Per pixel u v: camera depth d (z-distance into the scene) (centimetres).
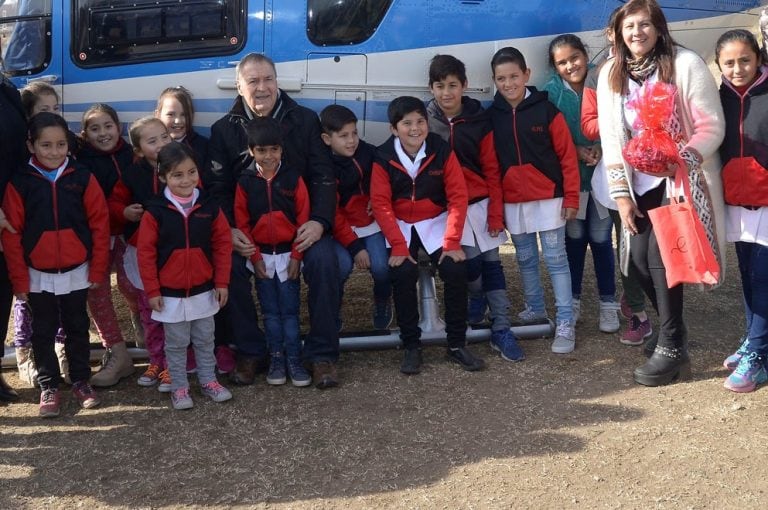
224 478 331
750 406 379
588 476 327
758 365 393
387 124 463
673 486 319
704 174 374
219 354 429
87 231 384
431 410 384
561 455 342
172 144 373
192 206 377
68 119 460
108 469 339
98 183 390
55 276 377
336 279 408
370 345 449
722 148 381
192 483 328
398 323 428
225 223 389
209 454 349
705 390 397
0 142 363
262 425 372
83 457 348
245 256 407
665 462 335
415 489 320
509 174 434
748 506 305
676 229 368
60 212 373
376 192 419
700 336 469
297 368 413
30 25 455
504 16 459
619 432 360
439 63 423
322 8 448
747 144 372
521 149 430
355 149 427
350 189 433
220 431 368
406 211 425
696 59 369
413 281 418
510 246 658
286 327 415
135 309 439
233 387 412
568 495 314
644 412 377
